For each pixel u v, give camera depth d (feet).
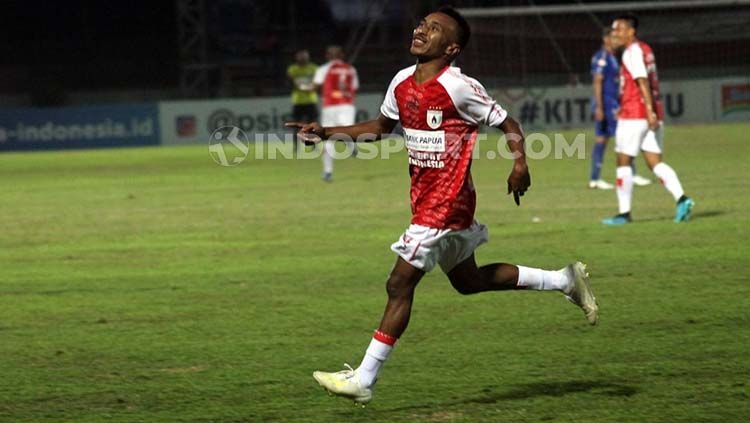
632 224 60.13
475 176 95.81
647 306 39.04
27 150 157.48
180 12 169.99
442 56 26.09
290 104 157.17
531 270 28.55
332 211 71.31
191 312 40.45
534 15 167.94
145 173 110.11
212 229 64.39
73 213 75.61
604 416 26.22
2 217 74.28
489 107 25.90
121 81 188.03
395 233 60.08
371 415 26.89
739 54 169.58
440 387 29.30
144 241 60.29
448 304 40.65
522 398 28.02
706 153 106.11
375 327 37.06
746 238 53.67
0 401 28.78
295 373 31.14
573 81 156.35
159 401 28.53
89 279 48.44
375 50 180.24
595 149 80.89
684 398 27.53
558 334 35.22
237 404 28.12
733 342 33.30
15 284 47.52
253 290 44.60
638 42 59.16
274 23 187.62
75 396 29.22
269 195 83.61
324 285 45.27
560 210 68.13
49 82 182.50
